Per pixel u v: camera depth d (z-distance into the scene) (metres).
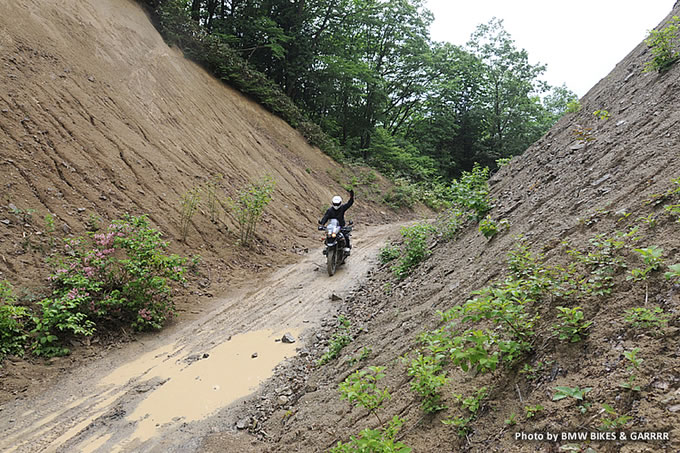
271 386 4.69
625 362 2.22
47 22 10.47
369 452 2.51
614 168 4.39
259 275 9.15
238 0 23.30
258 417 4.12
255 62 24.03
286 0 24.19
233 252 9.65
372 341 4.82
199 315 6.88
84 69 10.51
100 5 13.09
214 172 12.10
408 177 27.16
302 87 26.53
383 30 29.22
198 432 3.88
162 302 6.64
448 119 33.28
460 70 31.33
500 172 8.23
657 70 6.03
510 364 2.75
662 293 2.46
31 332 5.26
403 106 33.72
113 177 8.82
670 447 1.72
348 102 28.67
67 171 8.02
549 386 2.41
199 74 16.55
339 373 4.46
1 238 6.14
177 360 5.35
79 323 5.70
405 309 5.23
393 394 3.36
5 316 5.00
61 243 6.79
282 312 6.96
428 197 24.69
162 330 6.27
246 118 17.53
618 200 3.72
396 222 19.30
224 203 11.11
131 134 10.27
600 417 2.04
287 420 3.92
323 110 28.45
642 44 7.96
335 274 9.00
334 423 3.48
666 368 2.06
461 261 5.52
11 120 7.82
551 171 5.93
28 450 3.60
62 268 6.09
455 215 7.36
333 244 8.94
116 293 6.12
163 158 10.60
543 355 2.63
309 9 24.89
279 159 16.72
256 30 22.50
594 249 3.22
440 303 4.54
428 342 3.58
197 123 13.44
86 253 6.54
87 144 8.88
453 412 2.72
